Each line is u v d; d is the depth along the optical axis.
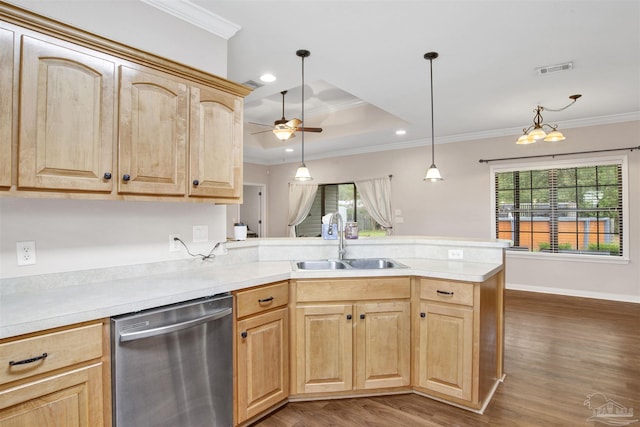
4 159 1.44
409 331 2.44
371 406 2.32
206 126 2.15
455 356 2.28
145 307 1.60
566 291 5.26
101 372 1.46
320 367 2.35
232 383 1.97
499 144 5.72
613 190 4.95
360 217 7.39
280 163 8.59
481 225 5.89
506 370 2.83
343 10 2.39
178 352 1.71
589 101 4.28
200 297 1.84
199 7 2.34
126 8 2.08
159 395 1.64
